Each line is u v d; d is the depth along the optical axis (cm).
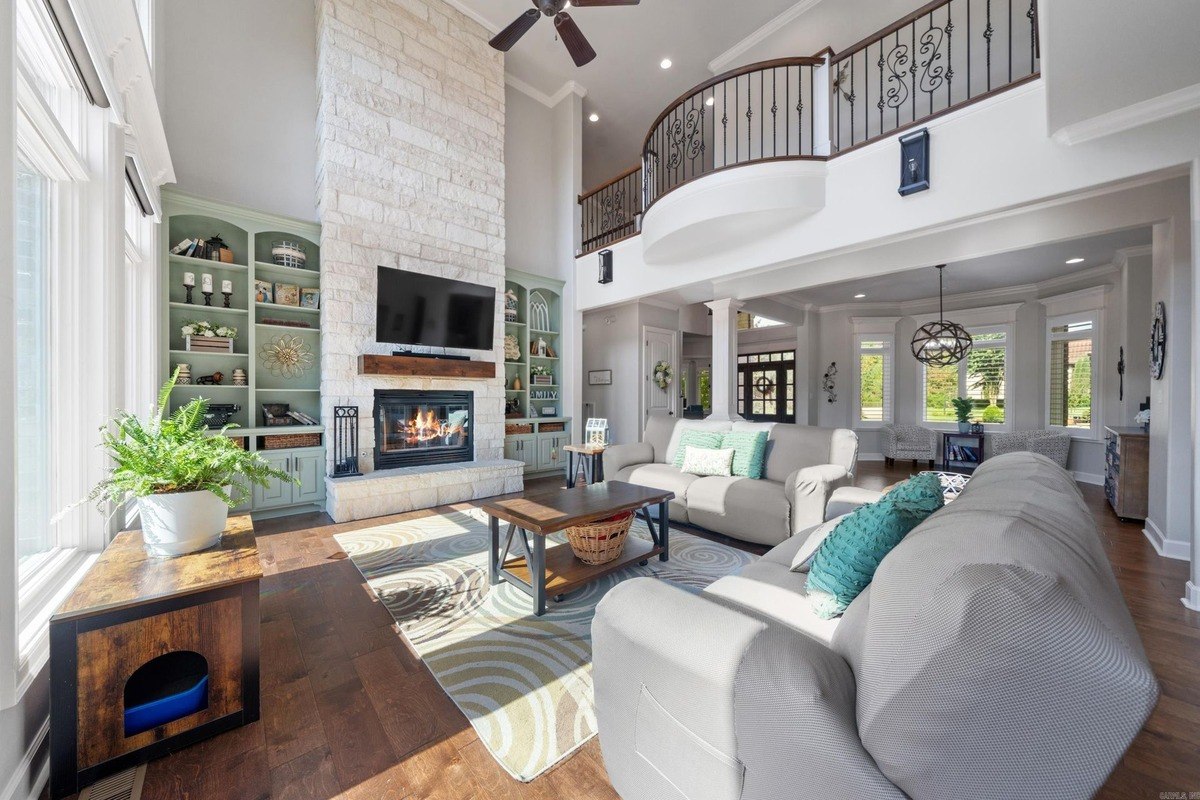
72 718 133
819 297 759
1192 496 251
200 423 392
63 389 195
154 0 324
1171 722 161
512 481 524
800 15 522
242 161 432
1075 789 60
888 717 70
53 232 192
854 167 376
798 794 80
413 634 222
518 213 643
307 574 295
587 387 799
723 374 564
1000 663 62
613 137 775
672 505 388
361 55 461
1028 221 333
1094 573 73
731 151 605
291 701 174
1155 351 358
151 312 336
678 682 102
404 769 143
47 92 189
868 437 816
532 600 257
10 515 119
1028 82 294
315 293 456
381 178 471
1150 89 237
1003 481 121
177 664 167
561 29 346
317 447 436
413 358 470
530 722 163
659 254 515
